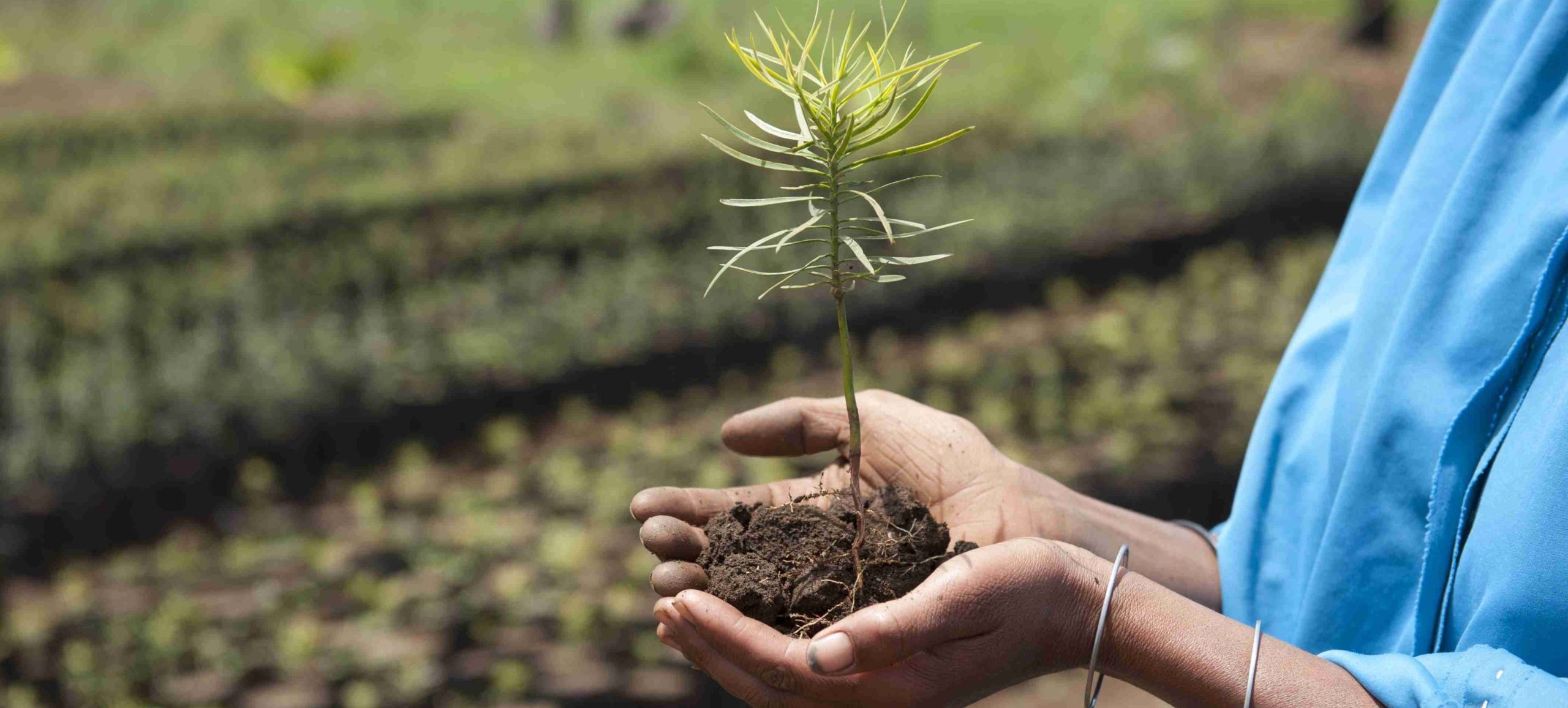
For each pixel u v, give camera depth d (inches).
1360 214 54.4
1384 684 39.0
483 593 157.8
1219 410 196.4
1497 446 40.6
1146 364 214.2
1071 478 175.9
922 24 463.5
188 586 161.2
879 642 39.9
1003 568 41.5
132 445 188.4
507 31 561.3
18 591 161.2
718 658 44.8
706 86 446.6
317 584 160.4
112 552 169.6
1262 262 259.3
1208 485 173.9
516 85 453.1
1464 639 40.1
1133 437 186.4
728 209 291.0
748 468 185.6
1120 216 279.7
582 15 569.9
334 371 208.2
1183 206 284.7
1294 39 434.9
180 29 577.9
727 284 240.4
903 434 56.7
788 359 219.3
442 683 139.8
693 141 347.3
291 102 429.1
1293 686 40.1
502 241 273.9
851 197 43.8
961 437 56.2
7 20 605.3
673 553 49.4
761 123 43.3
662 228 279.9
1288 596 51.4
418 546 167.6
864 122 43.2
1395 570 44.3
